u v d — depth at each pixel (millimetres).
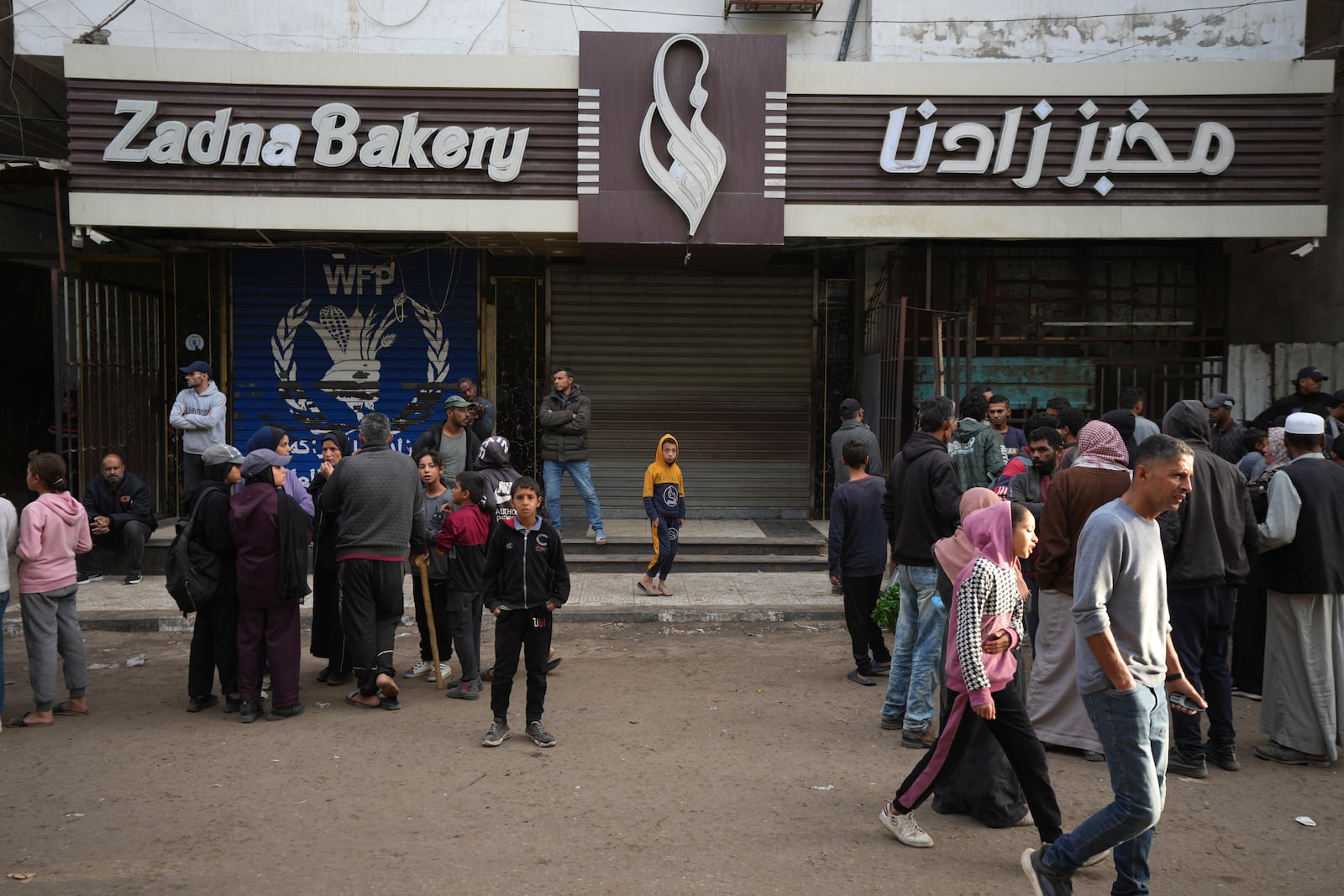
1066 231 9750
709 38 9492
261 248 11070
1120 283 11195
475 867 4078
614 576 9891
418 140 9414
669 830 4441
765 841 4332
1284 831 4457
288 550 5898
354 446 11234
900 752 5473
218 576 6043
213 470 6070
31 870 4043
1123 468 5285
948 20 10164
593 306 11555
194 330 11195
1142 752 3549
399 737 5707
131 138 9242
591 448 11664
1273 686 5387
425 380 11375
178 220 9375
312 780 5043
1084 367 11062
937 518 5574
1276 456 6746
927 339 11000
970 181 9766
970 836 4406
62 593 5977
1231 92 9633
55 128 11281
